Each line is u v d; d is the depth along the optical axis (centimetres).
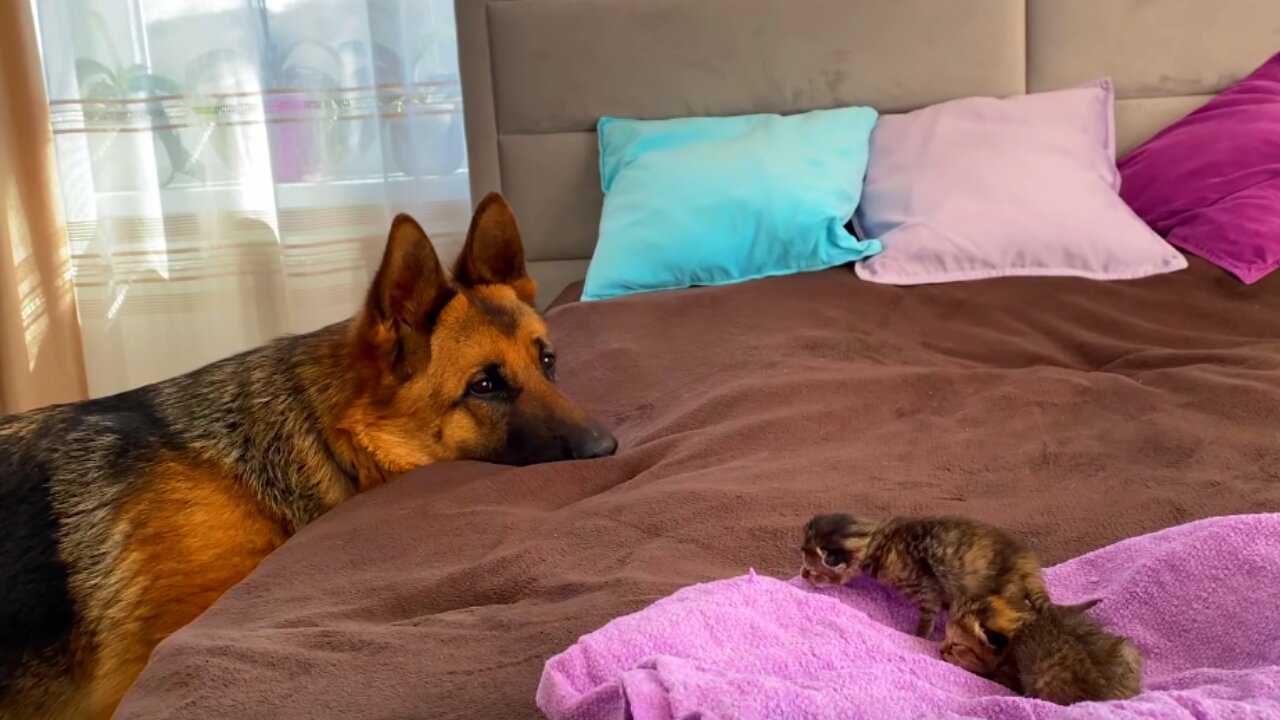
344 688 105
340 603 130
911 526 112
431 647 112
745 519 138
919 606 110
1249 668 97
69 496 160
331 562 142
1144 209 277
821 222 266
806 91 306
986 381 191
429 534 146
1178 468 147
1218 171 268
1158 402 172
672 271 270
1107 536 127
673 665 88
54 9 315
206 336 353
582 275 322
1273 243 244
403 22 324
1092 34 300
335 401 177
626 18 306
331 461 176
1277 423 159
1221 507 130
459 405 181
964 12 298
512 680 103
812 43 303
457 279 199
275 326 355
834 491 144
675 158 281
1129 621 105
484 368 181
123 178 334
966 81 303
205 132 331
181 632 128
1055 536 129
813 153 278
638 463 169
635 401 206
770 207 266
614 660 95
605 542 137
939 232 259
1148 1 296
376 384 178
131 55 322
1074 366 206
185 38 321
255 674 110
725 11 303
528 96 313
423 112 333
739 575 126
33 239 316
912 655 100
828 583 117
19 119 308
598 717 87
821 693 86
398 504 160
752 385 189
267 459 171
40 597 151
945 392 187
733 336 228
